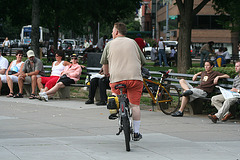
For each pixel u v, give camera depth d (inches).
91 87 475.2
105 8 1144.8
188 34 808.9
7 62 550.9
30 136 285.6
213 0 994.1
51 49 1230.9
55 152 233.1
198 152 244.4
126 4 1180.5
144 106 474.6
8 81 530.6
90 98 476.1
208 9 2117.4
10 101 489.4
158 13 2780.5
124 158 225.6
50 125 335.9
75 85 527.2
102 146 256.2
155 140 280.1
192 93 401.1
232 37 2086.6
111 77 265.4
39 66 519.2
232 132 320.2
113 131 312.8
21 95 525.0
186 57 808.9
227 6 992.2
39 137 281.9
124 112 251.8
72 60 514.0
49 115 392.5
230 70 418.9
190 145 264.8
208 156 234.5
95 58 551.8
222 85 410.6
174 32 2186.3
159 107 446.3
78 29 1460.4
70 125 336.5
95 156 227.5
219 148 257.4
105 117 382.3
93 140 274.8
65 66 522.0
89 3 1087.0
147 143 269.6
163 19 2546.8
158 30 2810.0
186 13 805.9
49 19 1349.7
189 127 340.2
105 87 466.9
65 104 470.0
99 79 470.0
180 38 816.9
